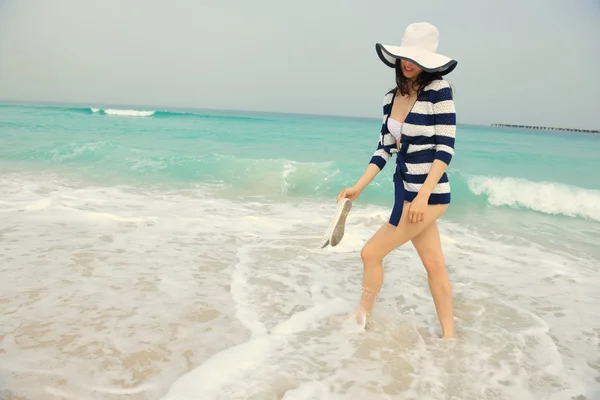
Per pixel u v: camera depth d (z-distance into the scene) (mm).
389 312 3451
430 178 2574
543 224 7227
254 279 4008
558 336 3234
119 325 3008
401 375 2584
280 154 14172
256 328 3064
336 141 19469
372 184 9305
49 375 2408
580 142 27578
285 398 2291
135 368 2512
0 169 9555
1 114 27750
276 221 6223
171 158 10656
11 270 3910
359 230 5879
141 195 7664
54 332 2875
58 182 8422
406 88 2672
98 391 2289
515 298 3922
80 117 27781
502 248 5504
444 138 2564
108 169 9953
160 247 4781
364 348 2867
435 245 2914
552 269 4730
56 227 5324
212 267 4258
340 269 4387
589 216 7969
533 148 21031
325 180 9508
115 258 4355
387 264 4652
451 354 2857
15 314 3104
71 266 4070
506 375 2645
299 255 4750
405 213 2799
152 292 3588
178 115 35750
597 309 3736
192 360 2619
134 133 18922
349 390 2406
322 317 3275
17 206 6223
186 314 3227
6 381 2336
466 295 3922
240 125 27656
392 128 2814
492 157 16078
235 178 9578
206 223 5895
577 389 2525
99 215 5910
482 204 8789
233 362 2602
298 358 2705
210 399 2258
